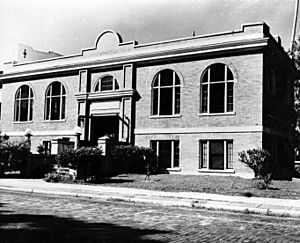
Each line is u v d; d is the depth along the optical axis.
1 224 8.16
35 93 30.44
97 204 12.30
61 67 28.66
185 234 7.73
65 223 8.47
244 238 7.54
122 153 22.44
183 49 23.62
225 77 22.52
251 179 19.55
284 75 27.02
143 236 7.34
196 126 23.12
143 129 24.95
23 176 21.55
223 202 12.61
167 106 24.53
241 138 21.58
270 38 21.36
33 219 8.91
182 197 13.59
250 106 21.50
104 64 26.78
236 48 21.94
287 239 7.57
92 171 19.12
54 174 19.31
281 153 25.67
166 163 24.12
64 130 28.42
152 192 14.88
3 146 21.25
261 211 11.23
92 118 27.31
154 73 24.98
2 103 32.44
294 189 16.28
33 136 29.89
